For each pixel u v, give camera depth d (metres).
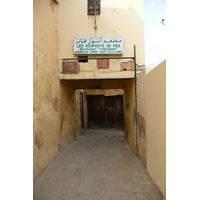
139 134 5.08
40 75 4.10
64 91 6.52
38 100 3.92
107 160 4.96
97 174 3.91
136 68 5.90
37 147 3.80
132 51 5.96
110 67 5.92
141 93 4.73
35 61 3.80
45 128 4.35
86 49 5.85
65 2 6.02
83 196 2.96
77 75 5.88
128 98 7.13
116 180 3.59
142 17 6.02
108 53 5.86
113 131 12.01
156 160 3.26
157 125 3.18
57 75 5.72
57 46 5.85
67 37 5.96
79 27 5.98
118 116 12.63
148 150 3.89
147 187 3.24
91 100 12.93
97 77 5.89
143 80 4.45
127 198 2.88
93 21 6.00
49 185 3.37
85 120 12.18
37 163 3.80
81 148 6.50
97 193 3.06
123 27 6.00
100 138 9.07
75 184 3.42
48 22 4.86
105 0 6.05
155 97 3.30
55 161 4.85
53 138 5.03
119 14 6.04
